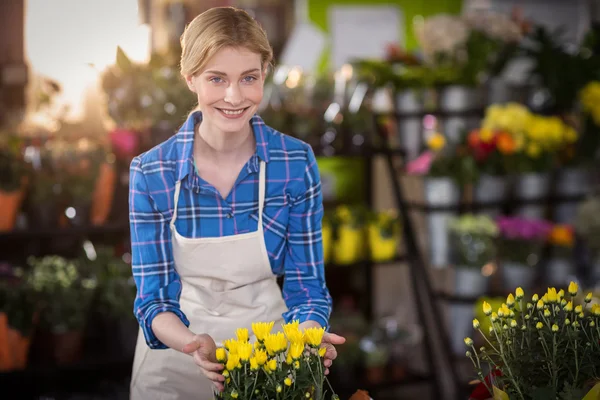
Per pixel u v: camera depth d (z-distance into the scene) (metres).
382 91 4.28
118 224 3.36
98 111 3.73
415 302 3.89
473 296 3.84
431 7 4.81
